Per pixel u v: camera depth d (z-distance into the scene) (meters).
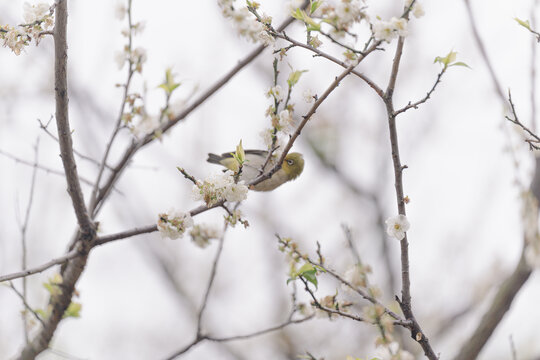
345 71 4.90
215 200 5.14
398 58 4.71
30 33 5.30
